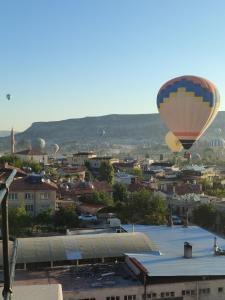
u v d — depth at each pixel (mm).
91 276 50219
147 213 94188
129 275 50656
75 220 99125
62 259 52625
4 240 10172
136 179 175750
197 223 105312
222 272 49562
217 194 148375
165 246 60781
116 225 79812
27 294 12867
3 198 9227
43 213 99375
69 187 137375
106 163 186250
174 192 137250
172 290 48031
